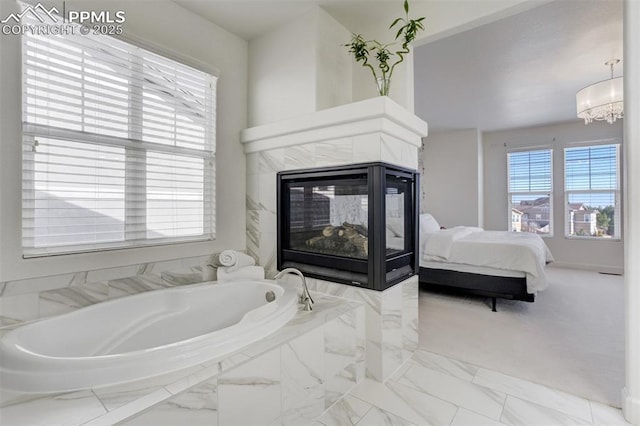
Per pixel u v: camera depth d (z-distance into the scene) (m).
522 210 6.03
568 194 5.61
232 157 2.70
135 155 2.09
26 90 1.64
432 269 3.73
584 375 2.05
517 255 3.22
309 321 1.72
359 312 1.99
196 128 2.44
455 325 2.92
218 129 2.58
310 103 2.38
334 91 2.54
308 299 1.96
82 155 1.85
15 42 1.60
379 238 1.96
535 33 2.76
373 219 1.98
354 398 1.83
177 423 1.08
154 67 2.18
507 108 4.79
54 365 1.10
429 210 6.45
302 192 2.42
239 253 2.53
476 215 5.97
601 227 5.34
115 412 0.98
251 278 2.44
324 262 2.26
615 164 5.21
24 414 0.96
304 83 2.42
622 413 1.67
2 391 1.05
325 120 2.16
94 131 1.90
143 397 1.05
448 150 6.26
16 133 1.61
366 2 2.33
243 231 2.80
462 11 2.14
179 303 2.04
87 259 1.85
